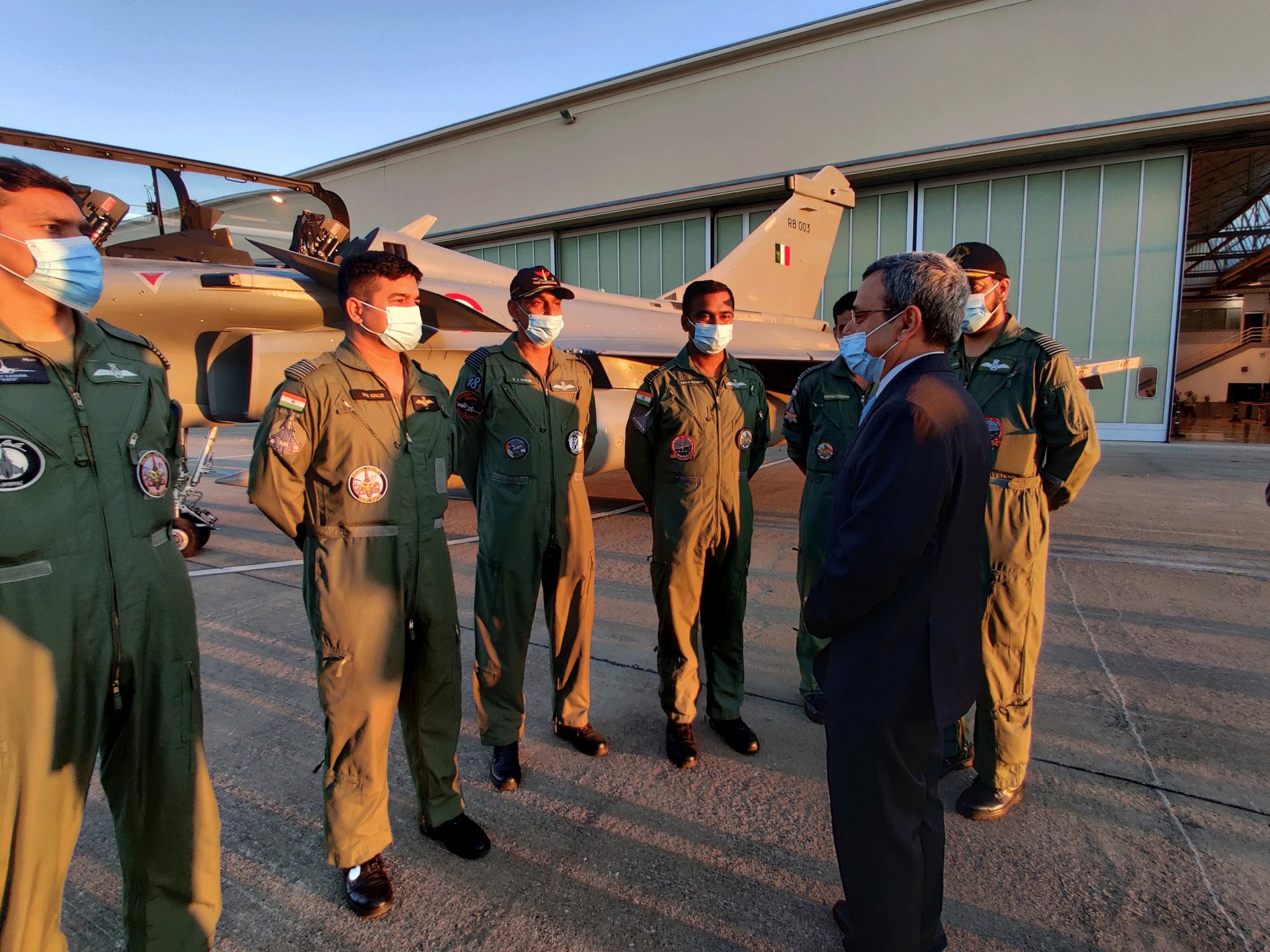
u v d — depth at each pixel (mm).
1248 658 3211
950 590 1421
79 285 1282
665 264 17453
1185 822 2088
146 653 1440
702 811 2205
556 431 2340
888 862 1457
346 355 1832
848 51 14242
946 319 1432
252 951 1671
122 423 1386
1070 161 13008
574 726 2570
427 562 1918
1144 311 12836
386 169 21438
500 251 20078
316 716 2809
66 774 1322
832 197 10461
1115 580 4414
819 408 2760
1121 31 11922
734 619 2561
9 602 1219
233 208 5250
